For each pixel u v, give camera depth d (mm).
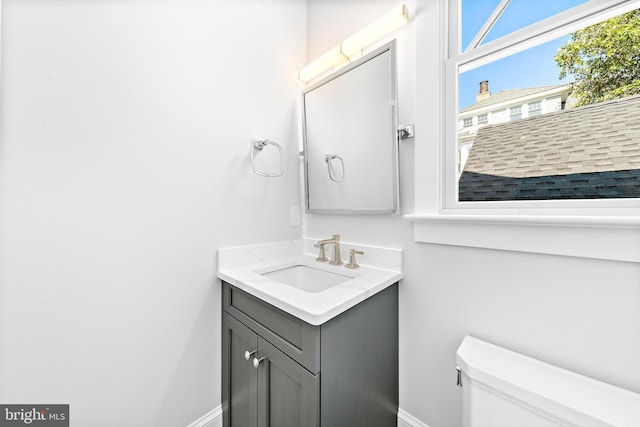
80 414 824
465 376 761
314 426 727
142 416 946
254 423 970
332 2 1392
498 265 839
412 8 1054
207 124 1116
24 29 721
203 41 1104
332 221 1387
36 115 741
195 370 1082
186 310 1058
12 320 716
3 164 699
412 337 1062
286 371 817
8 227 707
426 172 1003
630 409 581
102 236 858
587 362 694
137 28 926
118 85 886
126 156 904
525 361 758
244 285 970
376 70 1116
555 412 600
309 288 1292
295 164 1487
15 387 724
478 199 919
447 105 975
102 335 862
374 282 967
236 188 1218
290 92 1455
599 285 676
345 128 1253
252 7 1279
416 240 1024
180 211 1039
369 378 929
